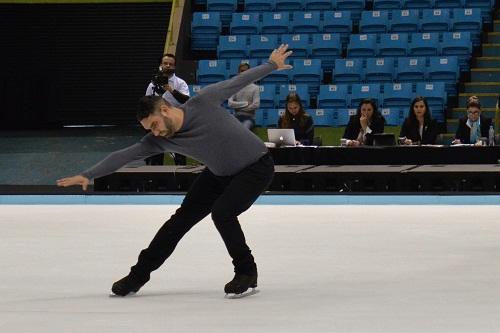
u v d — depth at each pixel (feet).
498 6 117.08
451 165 79.56
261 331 28.43
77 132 118.93
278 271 41.34
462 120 83.87
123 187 80.53
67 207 74.84
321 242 51.44
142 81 129.59
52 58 131.03
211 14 117.39
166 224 35.24
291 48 112.27
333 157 82.02
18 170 97.19
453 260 44.24
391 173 76.33
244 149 33.45
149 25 130.11
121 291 35.01
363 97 103.81
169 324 29.60
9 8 132.36
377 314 31.19
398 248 48.67
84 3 131.44
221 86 33.40
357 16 117.29
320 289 36.52
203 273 40.96
